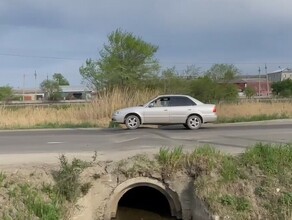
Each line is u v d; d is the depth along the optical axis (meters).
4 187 8.38
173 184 9.77
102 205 9.66
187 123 20.77
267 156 9.60
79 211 8.86
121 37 38.69
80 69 39.00
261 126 21.70
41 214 7.98
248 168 9.41
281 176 9.09
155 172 9.81
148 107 21.11
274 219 8.41
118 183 9.75
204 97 36.81
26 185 8.53
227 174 9.16
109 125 23.47
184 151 10.63
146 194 11.68
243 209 8.58
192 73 41.31
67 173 8.88
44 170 9.16
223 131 18.92
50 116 26.47
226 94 38.03
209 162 9.59
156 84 37.12
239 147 12.50
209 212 8.64
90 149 12.98
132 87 31.89
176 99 21.06
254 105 29.72
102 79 38.22
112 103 26.67
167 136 16.98
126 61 38.28
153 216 10.45
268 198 8.73
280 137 15.70
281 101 33.28
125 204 11.48
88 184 9.23
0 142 15.77
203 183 9.16
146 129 20.88
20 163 9.82
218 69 46.59
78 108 27.72
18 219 7.73
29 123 24.98
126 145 13.94
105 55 39.12
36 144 14.92
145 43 38.66
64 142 15.44
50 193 8.56
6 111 26.62
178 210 9.88
